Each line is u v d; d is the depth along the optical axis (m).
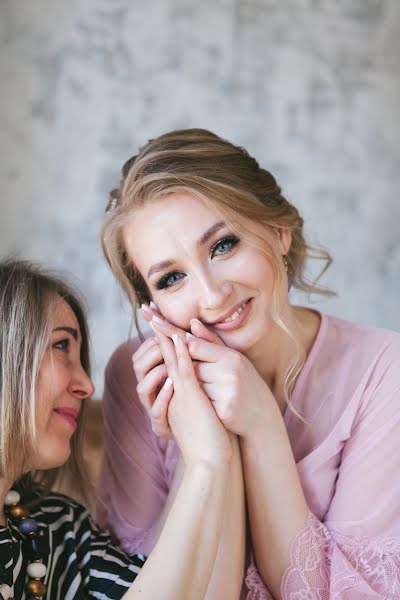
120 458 1.60
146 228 1.35
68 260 3.02
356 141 3.19
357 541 1.35
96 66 3.02
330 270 3.18
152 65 3.06
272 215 1.40
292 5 3.13
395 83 3.20
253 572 1.37
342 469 1.43
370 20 3.18
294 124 3.15
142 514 1.59
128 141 3.05
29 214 2.98
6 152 2.96
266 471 1.35
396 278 3.22
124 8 3.04
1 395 1.29
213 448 1.30
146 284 1.51
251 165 1.45
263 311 1.38
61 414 1.37
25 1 2.96
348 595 1.28
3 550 1.28
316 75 3.16
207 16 3.08
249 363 1.37
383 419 1.41
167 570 1.18
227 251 1.35
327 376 1.48
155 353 1.42
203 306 1.35
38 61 2.98
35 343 1.31
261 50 3.12
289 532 1.33
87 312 1.52
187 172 1.34
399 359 1.45
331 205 3.19
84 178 3.02
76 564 1.37
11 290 1.35
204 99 3.10
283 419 1.49
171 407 1.37
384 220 3.21
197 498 1.26
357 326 1.55
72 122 3.01
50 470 1.57
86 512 1.48
